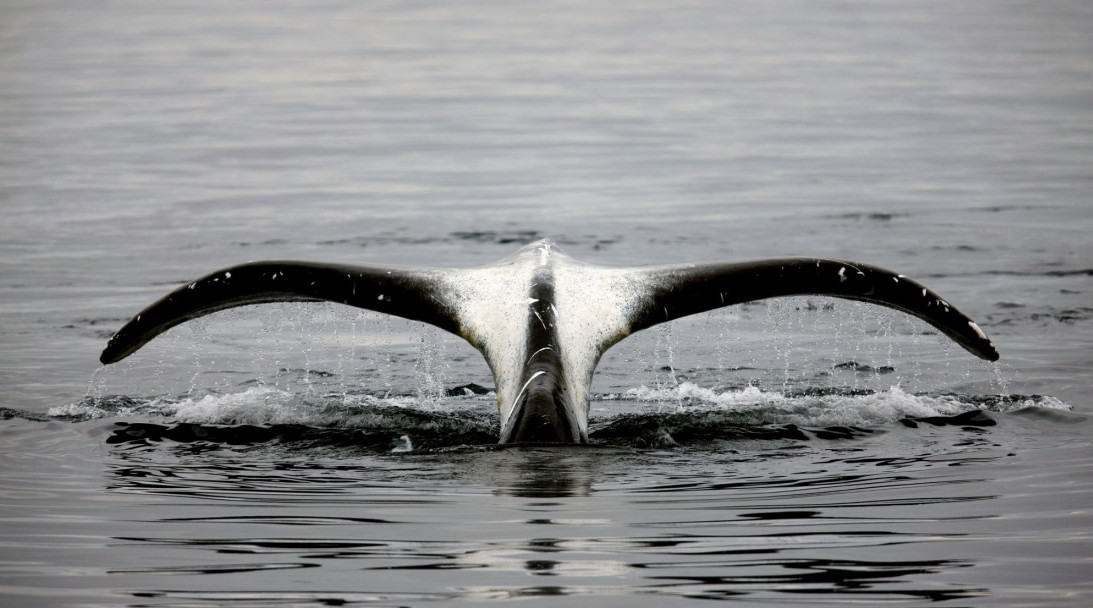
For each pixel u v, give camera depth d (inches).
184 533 907.4
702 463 1079.6
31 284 2074.3
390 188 2999.5
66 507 974.4
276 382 1499.8
